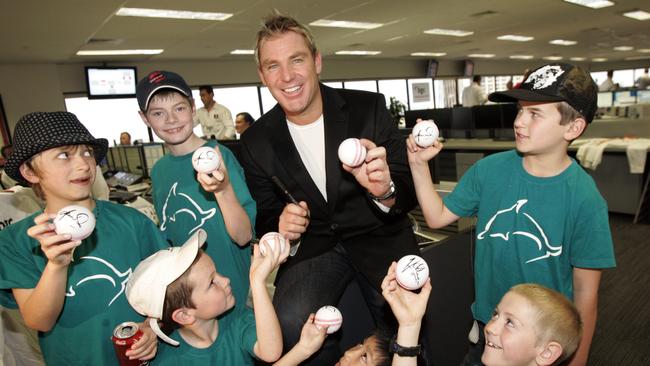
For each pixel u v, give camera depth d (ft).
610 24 28.94
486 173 4.11
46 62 24.90
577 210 3.45
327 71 36.94
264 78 4.08
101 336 3.68
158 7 15.15
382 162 3.51
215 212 4.51
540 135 3.42
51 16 14.78
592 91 3.40
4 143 24.23
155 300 3.15
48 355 3.70
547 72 3.43
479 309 4.21
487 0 19.15
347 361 4.07
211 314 3.38
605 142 13.43
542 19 25.26
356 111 4.28
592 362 6.59
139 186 12.71
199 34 20.84
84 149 3.48
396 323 4.16
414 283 3.04
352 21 21.40
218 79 31.94
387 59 40.81
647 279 9.31
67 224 2.90
